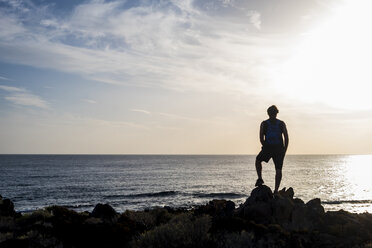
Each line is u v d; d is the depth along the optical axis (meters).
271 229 7.37
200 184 70.94
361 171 137.75
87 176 93.81
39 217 10.02
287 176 98.75
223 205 10.12
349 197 50.56
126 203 43.12
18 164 177.38
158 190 59.12
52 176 93.75
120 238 7.63
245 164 193.12
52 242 7.49
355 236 7.21
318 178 92.12
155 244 6.89
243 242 6.53
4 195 52.09
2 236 7.99
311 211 8.41
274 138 8.98
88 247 7.29
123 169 133.12
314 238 7.06
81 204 42.59
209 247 6.68
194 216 9.05
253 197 9.03
